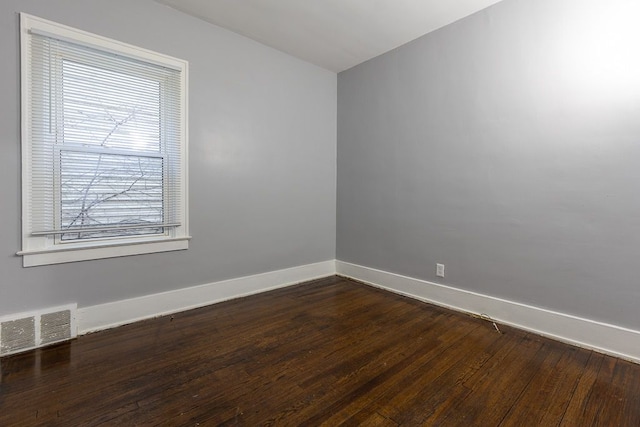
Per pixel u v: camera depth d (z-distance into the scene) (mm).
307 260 3570
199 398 1525
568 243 2107
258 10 2512
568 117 2072
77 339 2115
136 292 2426
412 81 2982
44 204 2057
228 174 2891
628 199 1876
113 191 2316
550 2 2117
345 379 1694
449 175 2730
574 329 2088
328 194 3750
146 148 2439
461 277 2682
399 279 3154
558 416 1420
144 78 2402
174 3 2432
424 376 1726
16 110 1931
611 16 1892
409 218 3059
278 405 1483
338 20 2641
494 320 2473
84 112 2168
